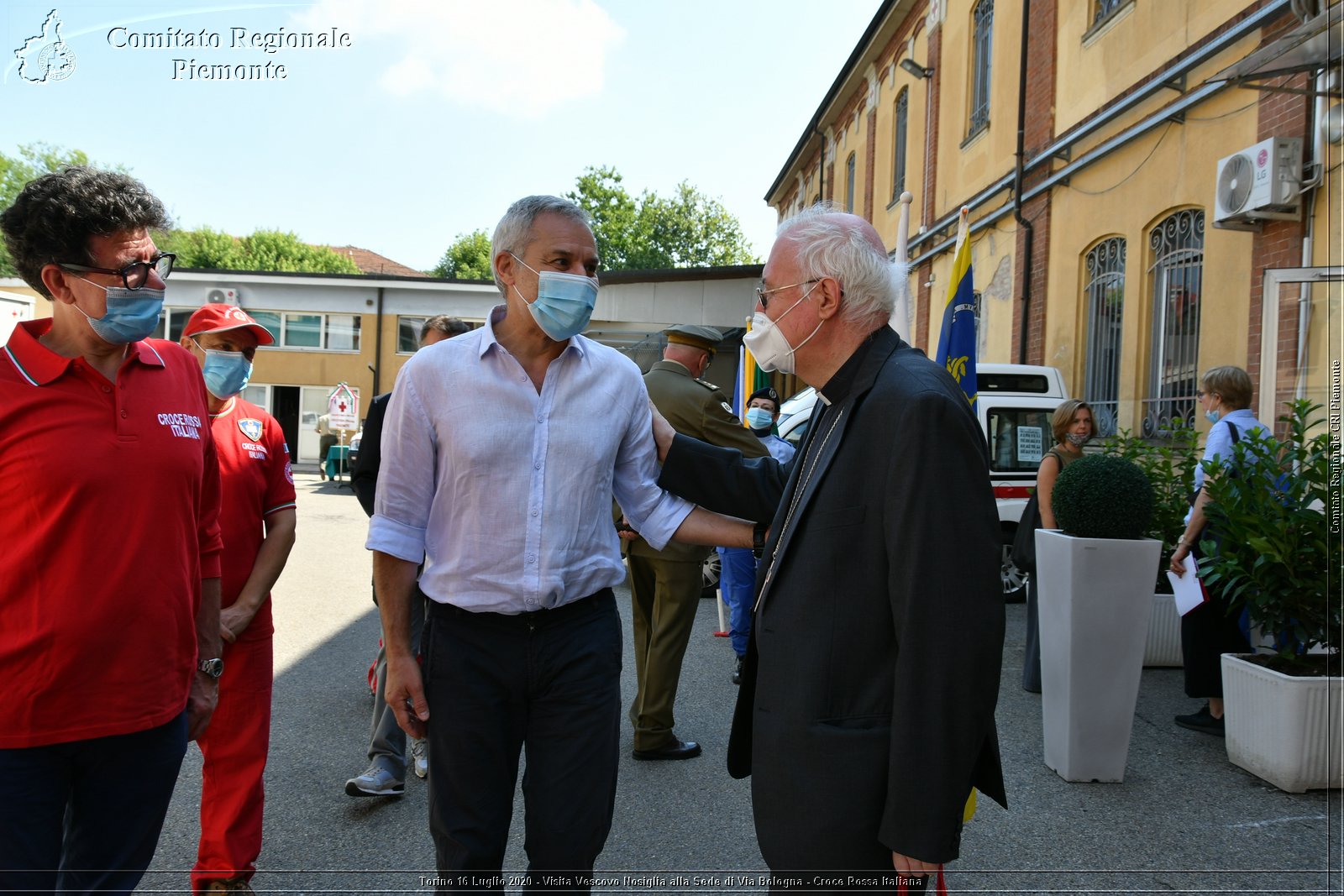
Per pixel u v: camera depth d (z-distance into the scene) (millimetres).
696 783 3928
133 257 1901
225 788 2760
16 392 1838
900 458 1729
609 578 2195
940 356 4453
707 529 2416
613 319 14109
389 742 3619
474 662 2064
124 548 1904
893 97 17078
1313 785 3773
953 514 1690
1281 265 6289
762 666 1930
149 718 1958
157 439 1980
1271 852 3246
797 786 1820
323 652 6059
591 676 2105
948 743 1666
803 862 1811
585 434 2139
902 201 5379
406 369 2123
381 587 2107
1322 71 5879
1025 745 4383
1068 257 9766
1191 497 4816
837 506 1827
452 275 60562
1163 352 7980
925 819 1662
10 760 1807
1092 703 3859
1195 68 7418
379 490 2104
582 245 2131
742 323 14023
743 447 4215
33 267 1869
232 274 27750
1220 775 3977
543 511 2078
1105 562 3824
